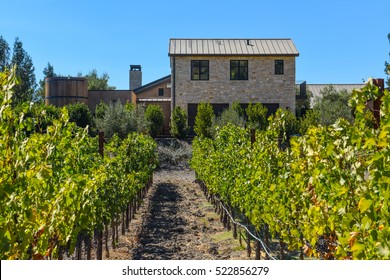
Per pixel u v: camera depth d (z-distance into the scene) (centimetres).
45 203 451
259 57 2961
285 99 2961
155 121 2928
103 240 1021
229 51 2969
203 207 1465
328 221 511
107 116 2728
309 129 572
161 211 1405
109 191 833
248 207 816
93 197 667
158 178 2194
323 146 535
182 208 1457
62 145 524
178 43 3078
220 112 2955
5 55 4756
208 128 2691
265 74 2964
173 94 2958
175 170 2431
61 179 578
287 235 643
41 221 451
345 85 4981
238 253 909
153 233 1109
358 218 412
